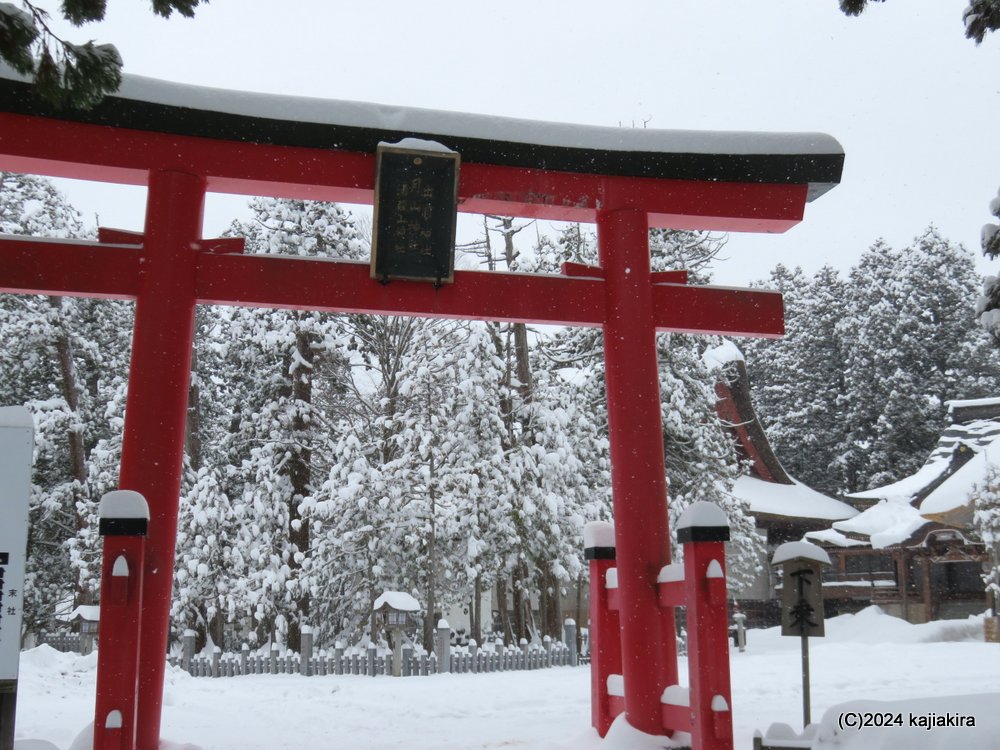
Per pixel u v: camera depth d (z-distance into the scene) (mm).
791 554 8289
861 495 35281
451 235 8539
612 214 9203
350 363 25172
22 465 5645
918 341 47062
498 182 8930
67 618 29688
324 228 24391
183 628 23062
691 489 26406
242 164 8469
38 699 13078
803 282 60938
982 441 34250
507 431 23516
